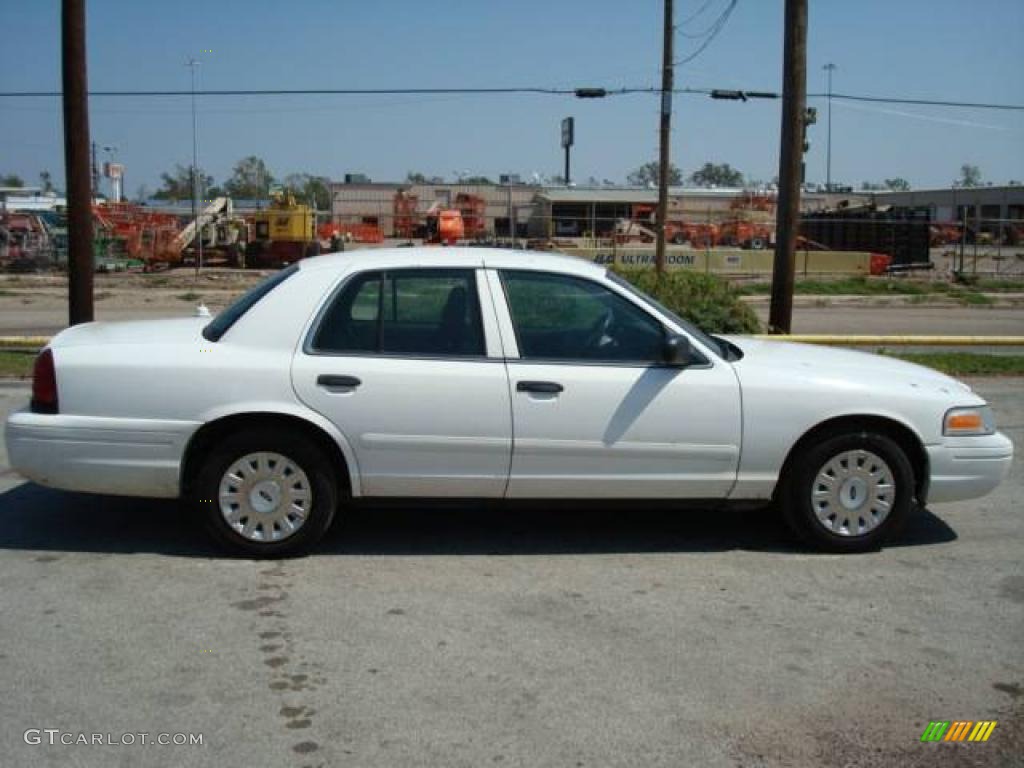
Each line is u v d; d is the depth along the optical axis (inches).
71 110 508.7
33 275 1406.3
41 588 206.8
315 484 223.5
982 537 251.9
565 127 2421.3
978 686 171.0
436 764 143.7
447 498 227.1
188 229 1614.2
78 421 218.5
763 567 227.5
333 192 2215.8
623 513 267.9
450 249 238.8
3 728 151.6
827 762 147.1
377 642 183.6
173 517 254.7
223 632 186.7
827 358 247.1
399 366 221.1
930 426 233.9
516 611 199.2
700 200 2190.0
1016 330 853.2
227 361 219.6
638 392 224.4
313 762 143.7
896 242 1706.4
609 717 157.9
